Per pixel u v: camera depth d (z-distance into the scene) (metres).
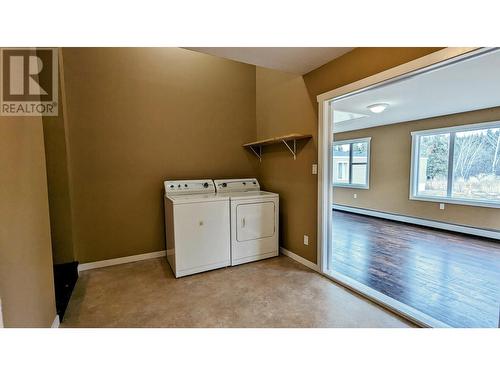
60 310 1.95
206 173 3.68
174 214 2.71
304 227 3.04
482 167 4.45
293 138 2.96
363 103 3.92
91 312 2.10
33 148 1.59
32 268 1.50
